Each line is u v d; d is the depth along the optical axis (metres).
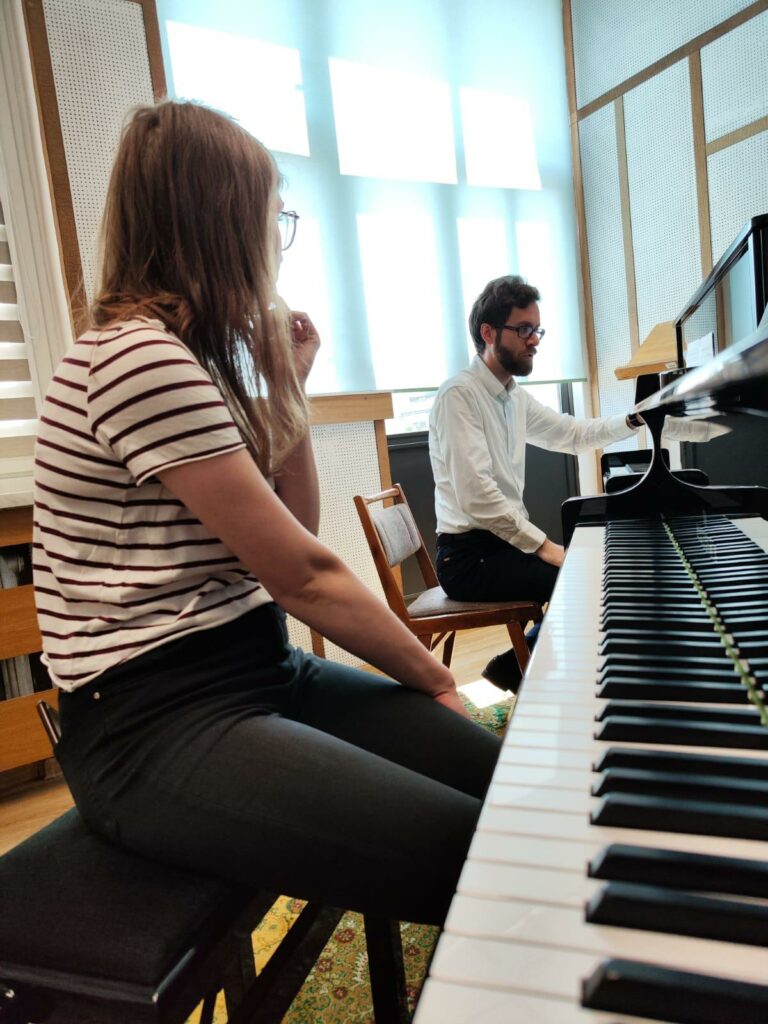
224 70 2.65
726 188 3.22
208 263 0.80
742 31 3.06
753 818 0.38
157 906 0.61
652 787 0.43
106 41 2.16
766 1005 0.27
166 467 0.68
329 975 1.18
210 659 0.75
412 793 0.66
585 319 3.91
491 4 3.45
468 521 2.03
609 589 0.85
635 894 0.33
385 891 0.64
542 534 1.93
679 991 0.28
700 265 3.36
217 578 0.78
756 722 0.49
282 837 0.64
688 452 1.74
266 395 1.02
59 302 2.19
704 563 0.91
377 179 3.05
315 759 0.68
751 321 1.07
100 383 0.69
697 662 0.60
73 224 2.12
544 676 0.63
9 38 2.07
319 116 2.88
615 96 3.58
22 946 0.58
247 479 0.71
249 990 0.71
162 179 0.78
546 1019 0.29
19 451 2.17
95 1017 0.54
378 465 2.88
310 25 2.85
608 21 3.55
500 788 0.45
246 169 0.81
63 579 0.74
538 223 3.67
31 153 2.13
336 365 2.94
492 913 0.35
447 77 3.29
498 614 1.87
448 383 2.07
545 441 2.58
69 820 0.76
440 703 0.90
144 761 0.68
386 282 3.09
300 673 0.93
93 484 0.72
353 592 0.81
